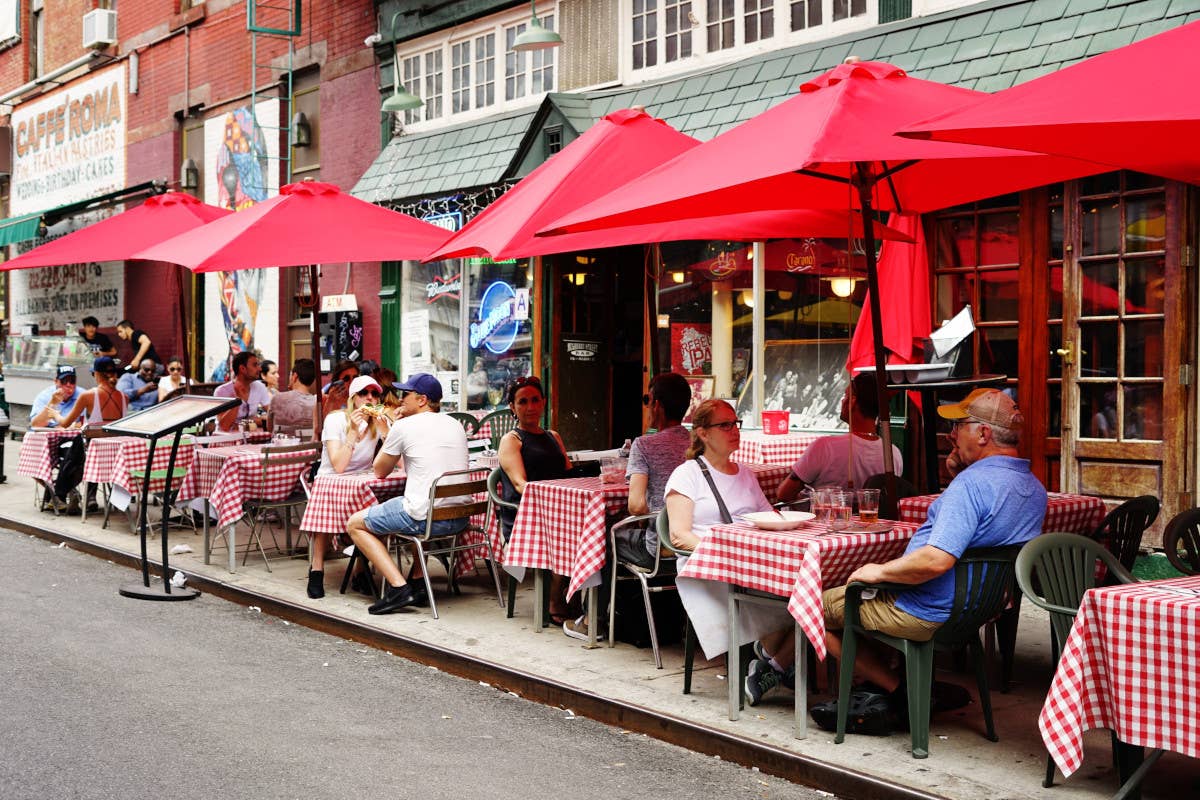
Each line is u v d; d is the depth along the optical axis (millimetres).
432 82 14086
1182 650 3961
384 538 8102
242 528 11211
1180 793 4508
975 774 4691
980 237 8852
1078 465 8242
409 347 14148
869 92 5383
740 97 10430
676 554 5887
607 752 5254
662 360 11250
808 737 5180
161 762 4953
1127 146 4809
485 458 9336
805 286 10000
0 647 6801
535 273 12562
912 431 8992
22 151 23766
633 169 7188
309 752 5137
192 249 9133
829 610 5246
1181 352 7707
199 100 17828
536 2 12758
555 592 7418
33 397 19641
